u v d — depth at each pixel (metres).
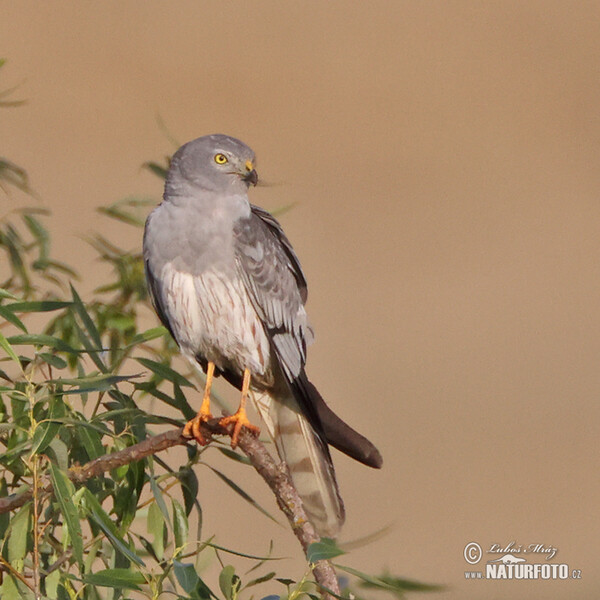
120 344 9.23
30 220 9.59
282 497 7.58
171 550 8.21
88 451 7.46
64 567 7.77
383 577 6.94
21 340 7.59
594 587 19.11
